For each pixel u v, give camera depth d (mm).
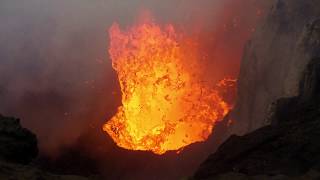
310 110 34344
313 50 47906
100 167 55344
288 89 49250
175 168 55719
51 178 23859
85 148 56875
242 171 26562
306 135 28344
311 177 23453
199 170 29906
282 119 37969
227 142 32125
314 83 37375
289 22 56250
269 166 26500
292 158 26719
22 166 23797
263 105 55125
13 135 25688
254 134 31594
